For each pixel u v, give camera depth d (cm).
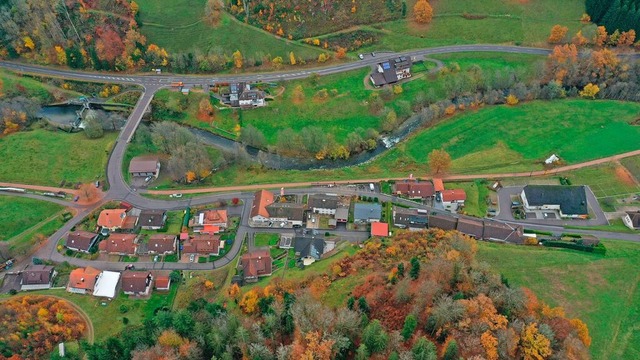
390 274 14700
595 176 19950
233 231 18312
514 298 12669
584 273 15712
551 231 17912
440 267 13675
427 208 19062
